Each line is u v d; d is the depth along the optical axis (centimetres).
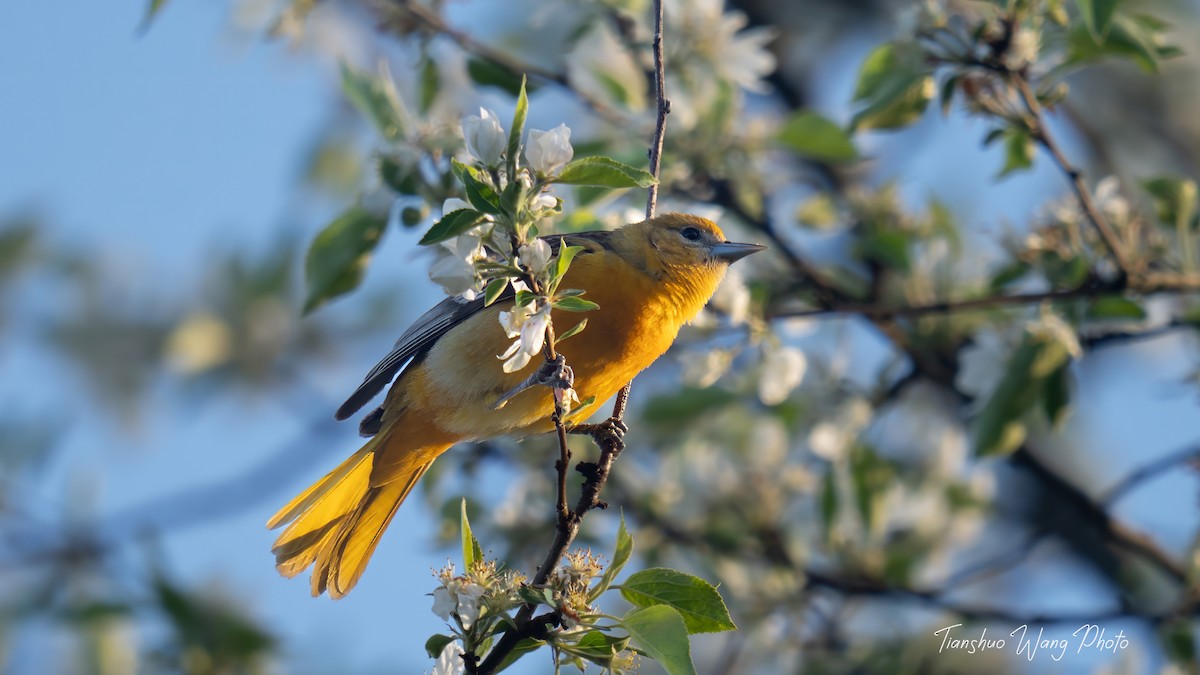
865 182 1423
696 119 1162
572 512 701
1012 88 998
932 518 1296
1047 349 1072
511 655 641
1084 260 1091
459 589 643
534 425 905
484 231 640
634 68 1177
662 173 1127
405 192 960
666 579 648
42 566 1099
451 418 899
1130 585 1360
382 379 901
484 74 1144
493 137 621
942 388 1305
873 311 1114
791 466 1265
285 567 895
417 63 1102
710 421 1272
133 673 1052
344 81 974
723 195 1200
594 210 1012
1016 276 1157
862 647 1239
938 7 983
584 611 635
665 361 1253
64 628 1056
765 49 1566
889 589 1209
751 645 1239
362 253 964
